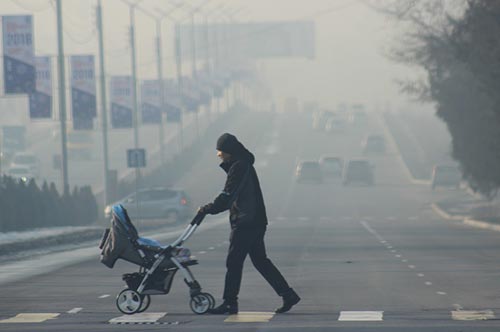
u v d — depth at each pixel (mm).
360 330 35656
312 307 44219
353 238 111062
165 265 40688
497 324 37250
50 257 84750
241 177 39938
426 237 111688
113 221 40500
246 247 40438
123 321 39031
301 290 52656
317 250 90062
